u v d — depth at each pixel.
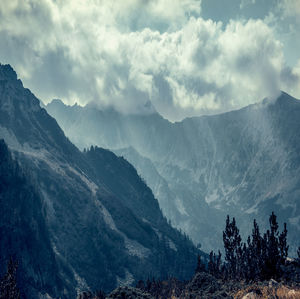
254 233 63.62
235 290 45.78
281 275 53.47
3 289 63.72
